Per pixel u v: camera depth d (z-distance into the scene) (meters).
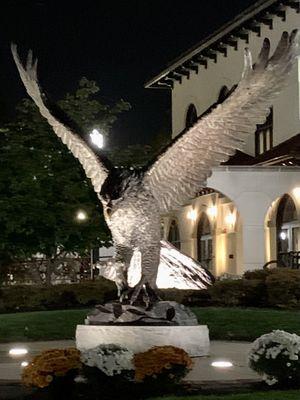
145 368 10.04
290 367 10.28
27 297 23.12
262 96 10.89
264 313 18.91
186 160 11.66
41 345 16.27
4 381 11.05
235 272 30.08
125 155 27.31
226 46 32.88
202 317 18.55
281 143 28.91
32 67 12.42
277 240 29.48
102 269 12.47
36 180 25.62
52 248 27.22
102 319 12.76
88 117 27.83
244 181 27.14
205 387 10.52
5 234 26.05
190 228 33.31
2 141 26.91
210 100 34.25
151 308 12.58
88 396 10.09
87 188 26.41
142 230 11.97
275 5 28.92
